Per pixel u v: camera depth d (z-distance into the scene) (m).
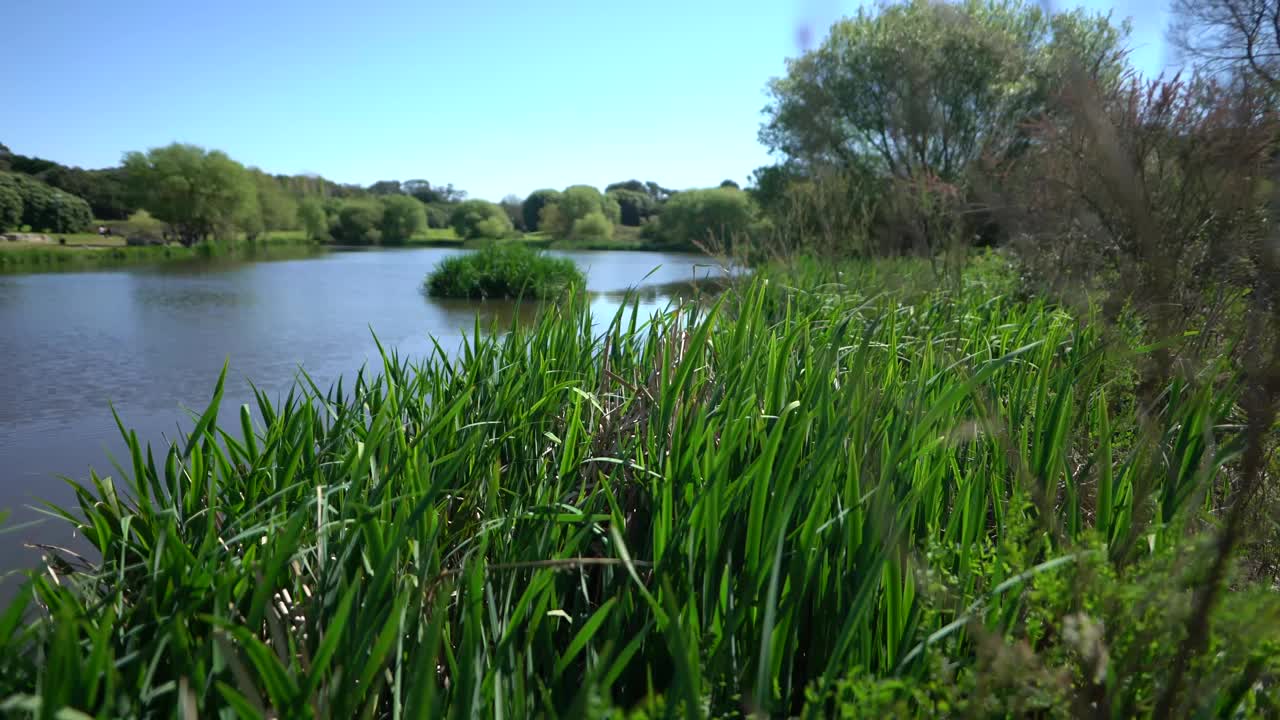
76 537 3.34
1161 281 1.67
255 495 1.93
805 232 6.60
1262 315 1.29
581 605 1.71
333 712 1.07
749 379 2.10
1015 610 1.32
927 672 1.25
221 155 55.34
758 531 1.40
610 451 2.37
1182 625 1.05
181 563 1.32
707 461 1.66
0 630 1.03
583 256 46.41
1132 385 1.95
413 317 13.66
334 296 18.31
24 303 16.17
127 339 11.02
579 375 2.73
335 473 2.07
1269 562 1.53
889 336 2.94
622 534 1.61
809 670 1.44
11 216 57.66
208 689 1.16
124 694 1.09
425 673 0.98
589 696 0.92
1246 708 1.16
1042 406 1.86
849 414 1.61
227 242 54.31
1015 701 1.05
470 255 19.58
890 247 2.41
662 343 2.84
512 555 1.66
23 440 5.61
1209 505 1.77
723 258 5.59
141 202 53.59
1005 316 4.23
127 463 5.02
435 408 2.63
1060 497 1.90
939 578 1.30
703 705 1.14
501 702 1.22
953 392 1.52
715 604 1.45
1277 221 1.40
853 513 1.43
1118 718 1.12
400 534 1.30
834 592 1.44
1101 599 1.12
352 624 1.32
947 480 1.79
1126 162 1.57
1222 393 1.68
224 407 6.62
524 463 2.28
